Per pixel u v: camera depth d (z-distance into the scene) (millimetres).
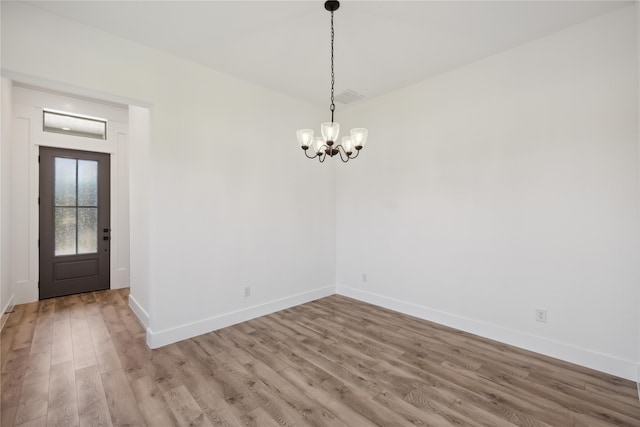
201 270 3191
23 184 4184
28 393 2166
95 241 4809
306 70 3324
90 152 4746
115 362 2602
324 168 4508
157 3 2242
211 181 3260
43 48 2307
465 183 3229
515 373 2428
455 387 2244
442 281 3434
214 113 3285
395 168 3885
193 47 2863
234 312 3455
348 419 1912
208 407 2025
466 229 3225
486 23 2516
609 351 2422
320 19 2455
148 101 2824
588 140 2504
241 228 3523
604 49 2428
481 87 3109
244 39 2738
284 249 3980
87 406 2031
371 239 4191
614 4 2299
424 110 3582
